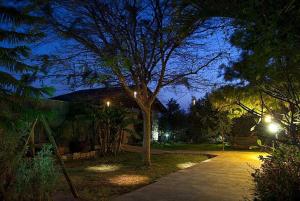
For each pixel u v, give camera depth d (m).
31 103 6.84
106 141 18.11
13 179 6.29
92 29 12.38
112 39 12.45
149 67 13.13
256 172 5.88
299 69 3.71
